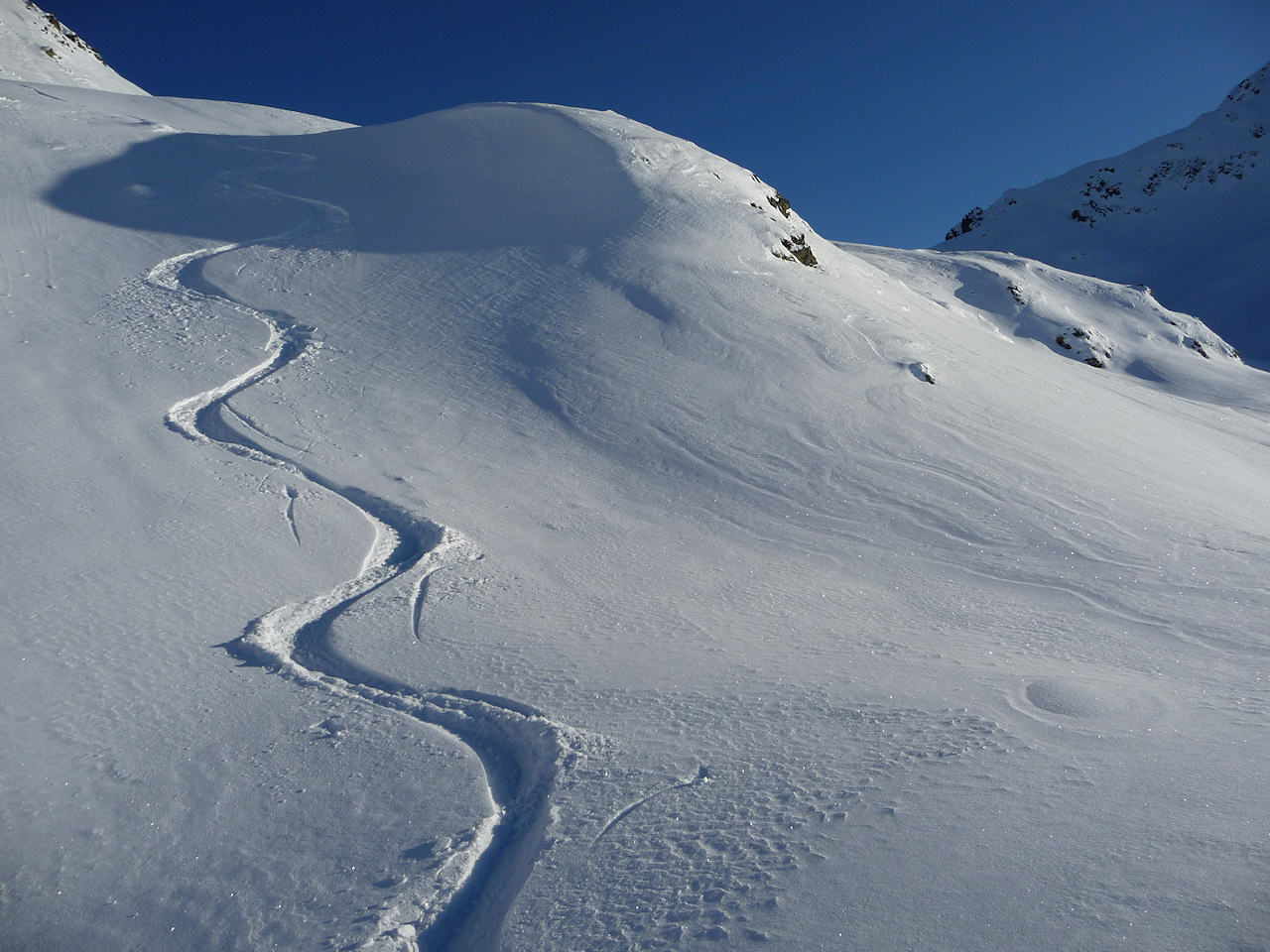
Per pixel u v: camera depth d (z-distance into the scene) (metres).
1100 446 12.79
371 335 14.57
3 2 45.56
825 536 9.38
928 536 9.28
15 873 3.53
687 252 17.81
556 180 21.14
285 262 17.38
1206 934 2.38
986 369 15.92
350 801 3.98
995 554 8.77
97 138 23.39
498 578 7.55
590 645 5.96
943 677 5.13
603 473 10.95
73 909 3.33
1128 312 38.03
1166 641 6.29
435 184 21.38
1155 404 24.94
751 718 4.55
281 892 3.37
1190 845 2.84
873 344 15.27
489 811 3.86
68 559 6.91
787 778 3.75
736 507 10.15
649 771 3.99
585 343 14.38
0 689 4.97
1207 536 9.24
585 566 8.09
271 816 3.89
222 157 23.42
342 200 20.91
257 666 5.55
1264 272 90.12
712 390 13.16
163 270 16.58
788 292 16.98
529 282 16.62
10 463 8.75
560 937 2.86
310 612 6.59
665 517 9.83
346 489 9.56
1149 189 118.38
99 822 3.86
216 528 8.01
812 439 11.85
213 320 14.51
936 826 3.17
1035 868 2.82
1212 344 36.84
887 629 6.54
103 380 11.64
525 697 5.00
